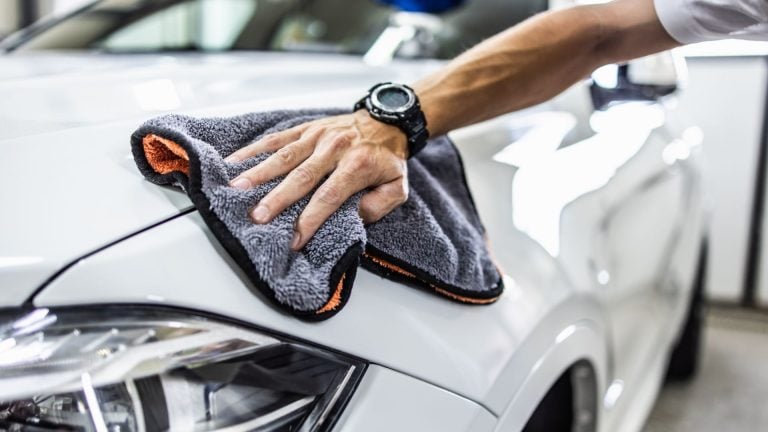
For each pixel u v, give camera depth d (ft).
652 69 4.62
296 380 1.98
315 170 2.19
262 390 1.94
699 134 6.42
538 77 2.86
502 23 5.40
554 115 4.06
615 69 4.62
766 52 8.94
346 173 2.24
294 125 2.50
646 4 2.89
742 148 9.25
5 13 11.09
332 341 2.04
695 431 6.14
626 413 4.68
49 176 1.99
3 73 3.38
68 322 1.75
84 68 3.59
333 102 3.07
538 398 2.79
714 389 6.92
